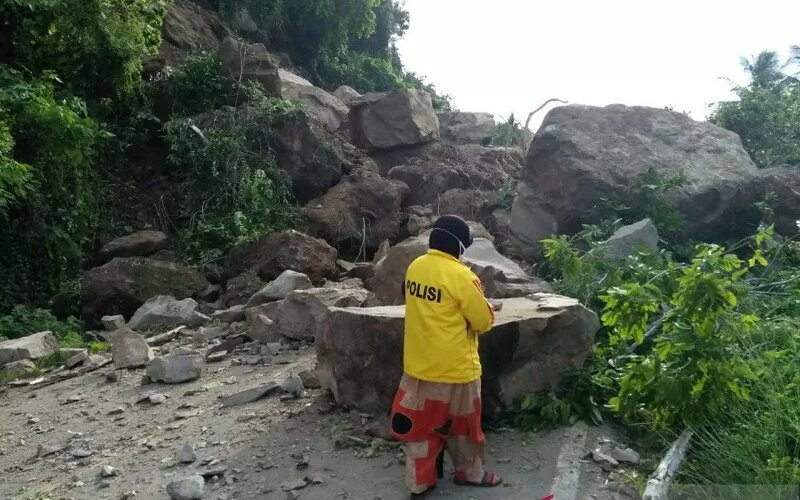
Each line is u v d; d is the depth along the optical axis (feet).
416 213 47.11
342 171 50.37
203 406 21.20
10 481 17.85
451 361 14.03
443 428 14.40
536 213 36.19
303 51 88.63
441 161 52.24
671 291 20.99
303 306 26.81
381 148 53.93
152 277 36.78
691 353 15.96
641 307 17.17
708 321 15.96
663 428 16.58
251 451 17.57
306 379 21.48
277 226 43.96
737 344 17.93
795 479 13.41
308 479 15.80
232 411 20.35
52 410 22.68
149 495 16.03
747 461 14.25
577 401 18.12
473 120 62.08
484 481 14.85
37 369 27.99
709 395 15.80
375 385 18.48
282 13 83.25
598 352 19.54
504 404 17.71
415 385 14.25
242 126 48.11
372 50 112.37
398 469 15.98
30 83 40.42
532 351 18.17
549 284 27.99
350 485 15.47
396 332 17.98
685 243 34.30
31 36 43.60
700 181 34.91
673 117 38.42
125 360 26.12
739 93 58.39
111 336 32.22
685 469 14.94
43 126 39.11
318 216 44.70
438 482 15.19
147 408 21.70
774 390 16.06
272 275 37.35
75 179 43.70
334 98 62.44
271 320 27.53
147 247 43.57
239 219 42.63
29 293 40.68
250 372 23.98
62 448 19.42
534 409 17.79
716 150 36.81
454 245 14.47
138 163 51.16
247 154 47.52
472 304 14.03
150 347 28.25
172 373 23.81
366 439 17.51
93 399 23.18
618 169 34.96
